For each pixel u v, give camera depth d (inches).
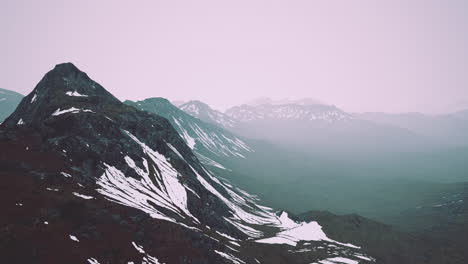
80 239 2231.8
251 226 6190.9
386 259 5733.3
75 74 6373.0
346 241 6259.8
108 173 3833.7
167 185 4665.4
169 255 2669.8
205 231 3973.9
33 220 2161.7
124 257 2295.8
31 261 1827.0
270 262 4227.4
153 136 5821.9
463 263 5949.8
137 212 3058.6
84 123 4407.0
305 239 6018.7
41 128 4008.4
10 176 2664.9
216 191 6889.8
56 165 3260.3
